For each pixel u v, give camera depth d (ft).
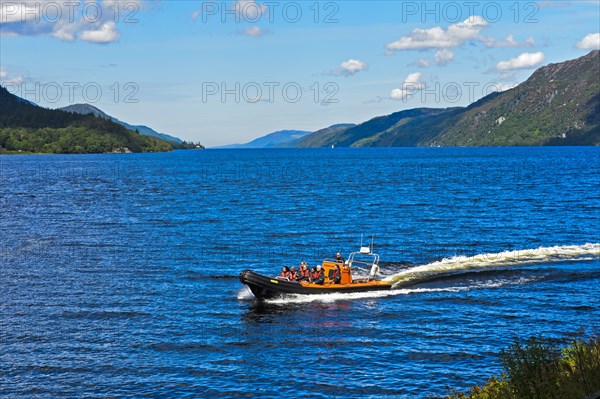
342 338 92.99
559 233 194.29
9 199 322.14
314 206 272.92
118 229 208.23
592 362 49.98
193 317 104.01
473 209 257.75
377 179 457.68
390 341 91.30
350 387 75.36
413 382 76.54
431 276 132.46
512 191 339.77
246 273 113.19
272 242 180.24
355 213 246.88
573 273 133.28
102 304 111.45
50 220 234.58
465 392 71.92
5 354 86.63
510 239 183.73
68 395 74.23
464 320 101.04
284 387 75.72
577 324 98.12
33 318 102.83
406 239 184.75
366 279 125.29
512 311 105.70
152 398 73.15
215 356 86.12
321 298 115.34
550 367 49.55
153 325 99.50
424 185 390.63
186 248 170.09
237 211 257.75
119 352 87.51
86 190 380.37
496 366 80.94
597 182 401.08
